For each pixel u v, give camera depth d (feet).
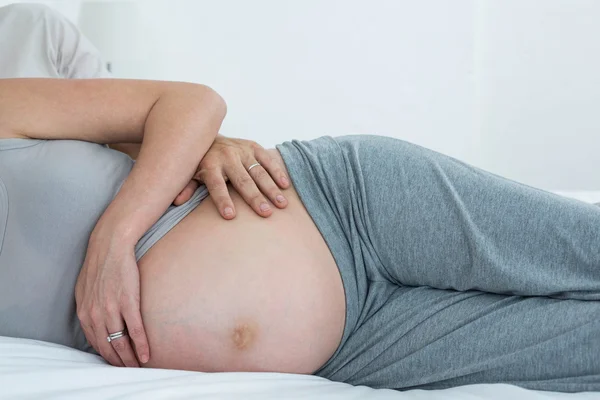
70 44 5.04
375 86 9.53
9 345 2.40
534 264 2.57
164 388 2.07
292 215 2.91
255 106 9.57
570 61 9.48
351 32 9.41
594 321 2.37
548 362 2.41
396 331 2.77
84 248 2.76
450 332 2.65
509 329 2.52
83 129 2.95
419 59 9.46
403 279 2.96
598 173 9.69
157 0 9.20
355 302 2.89
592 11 9.31
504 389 2.29
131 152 4.30
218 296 2.60
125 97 3.00
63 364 2.32
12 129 2.84
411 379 2.66
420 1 9.32
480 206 2.69
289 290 2.66
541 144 9.73
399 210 2.85
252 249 2.71
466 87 9.52
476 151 9.78
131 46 9.10
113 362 2.65
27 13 4.93
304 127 9.63
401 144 3.11
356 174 3.01
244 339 2.59
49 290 2.68
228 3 9.31
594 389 2.31
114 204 2.71
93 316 2.55
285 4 9.32
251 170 3.00
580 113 9.59
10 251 2.65
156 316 2.60
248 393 2.17
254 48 9.43
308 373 2.78
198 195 2.98
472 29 9.37
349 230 3.00
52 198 2.72
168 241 2.76
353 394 2.35
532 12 9.42
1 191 2.68
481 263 2.62
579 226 2.53
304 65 9.48
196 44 9.39
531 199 2.65
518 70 9.57
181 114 2.92
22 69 4.60
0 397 1.97
